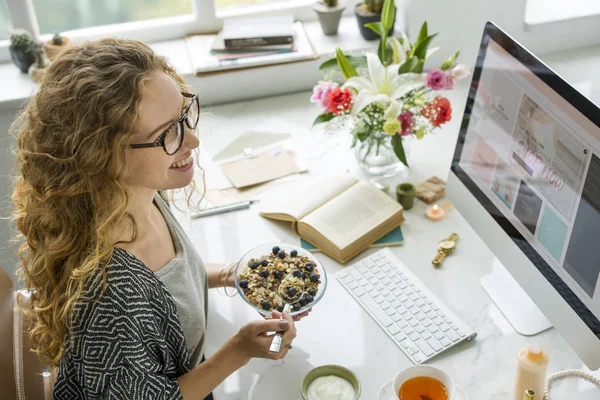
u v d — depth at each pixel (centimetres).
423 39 170
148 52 107
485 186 140
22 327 123
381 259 148
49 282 109
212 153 185
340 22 225
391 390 119
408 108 163
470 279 144
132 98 100
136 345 105
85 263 103
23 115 107
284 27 208
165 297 111
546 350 123
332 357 128
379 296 140
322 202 160
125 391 106
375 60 160
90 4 361
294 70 206
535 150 124
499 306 136
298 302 127
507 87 129
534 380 114
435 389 114
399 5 214
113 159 102
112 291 104
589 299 115
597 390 119
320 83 166
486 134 138
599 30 217
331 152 184
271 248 140
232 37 204
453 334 130
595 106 108
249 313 139
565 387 120
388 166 173
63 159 102
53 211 105
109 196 104
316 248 154
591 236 112
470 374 124
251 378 125
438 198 166
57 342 109
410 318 134
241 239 157
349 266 148
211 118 200
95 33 217
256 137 190
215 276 141
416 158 179
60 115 100
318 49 209
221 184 174
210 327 136
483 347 129
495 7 209
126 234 114
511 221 133
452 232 156
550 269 123
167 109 105
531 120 124
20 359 119
